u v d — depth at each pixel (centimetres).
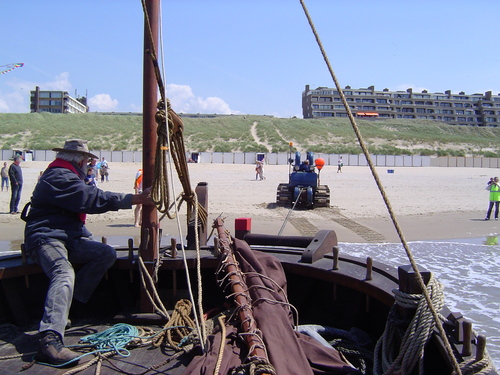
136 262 346
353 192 2414
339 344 306
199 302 292
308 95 14412
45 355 271
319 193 1784
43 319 277
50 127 6812
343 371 250
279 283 323
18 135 6303
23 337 320
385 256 931
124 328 312
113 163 4550
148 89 320
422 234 1248
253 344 238
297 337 273
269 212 1627
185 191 355
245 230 416
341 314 350
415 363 215
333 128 8281
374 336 326
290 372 229
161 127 296
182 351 288
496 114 14712
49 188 311
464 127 11100
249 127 7769
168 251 378
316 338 297
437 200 2123
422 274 230
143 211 336
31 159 4591
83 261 331
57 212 318
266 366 219
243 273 319
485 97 15262
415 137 8075
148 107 322
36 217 318
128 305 356
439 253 969
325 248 384
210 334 287
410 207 1853
